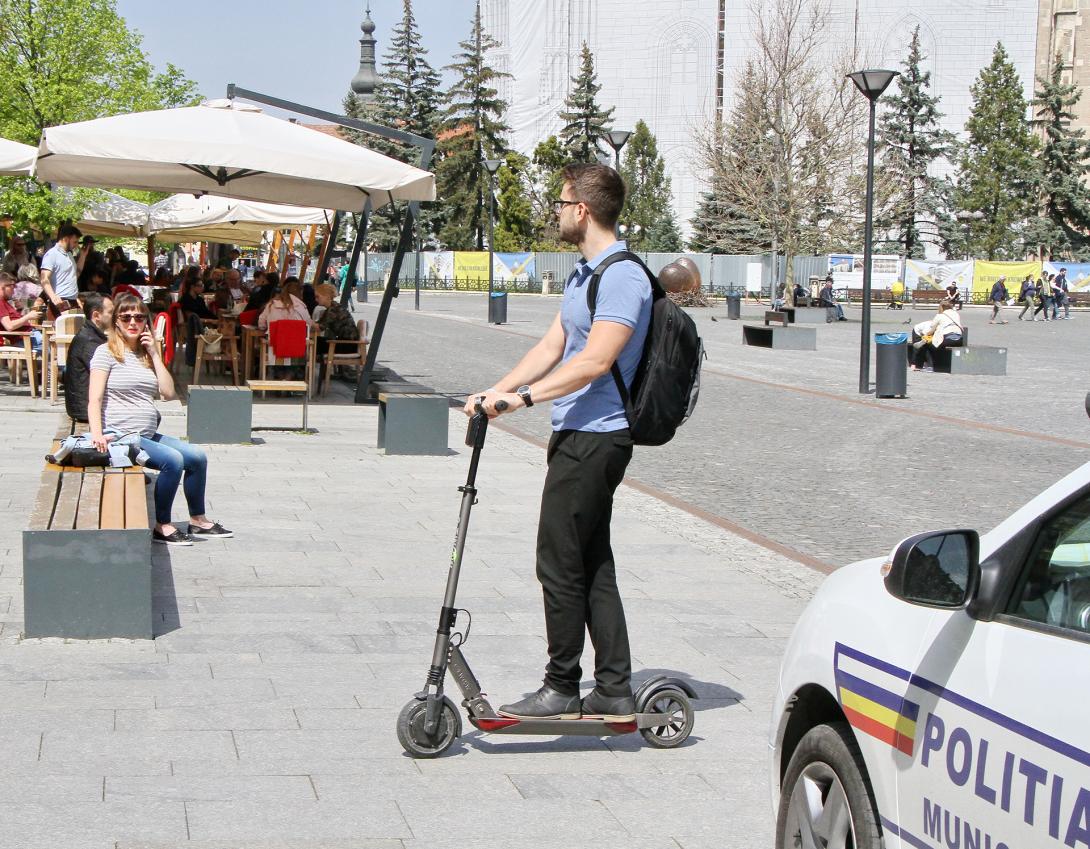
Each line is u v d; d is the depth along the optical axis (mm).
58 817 4289
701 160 59188
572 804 4598
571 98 79500
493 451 13453
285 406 16797
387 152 85438
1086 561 2709
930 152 72125
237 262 54156
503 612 7109
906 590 2959
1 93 31656
